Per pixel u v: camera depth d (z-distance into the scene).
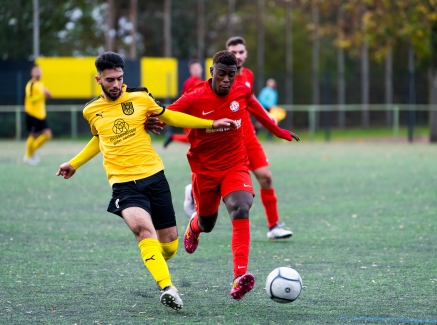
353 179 36.53
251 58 131.25
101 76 13.80
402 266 17.00
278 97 87.56
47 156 51.22
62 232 22.03
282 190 32.47
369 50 108.00
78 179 37.22
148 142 14.26
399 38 76.44
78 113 76.69
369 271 16.48
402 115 84.50
